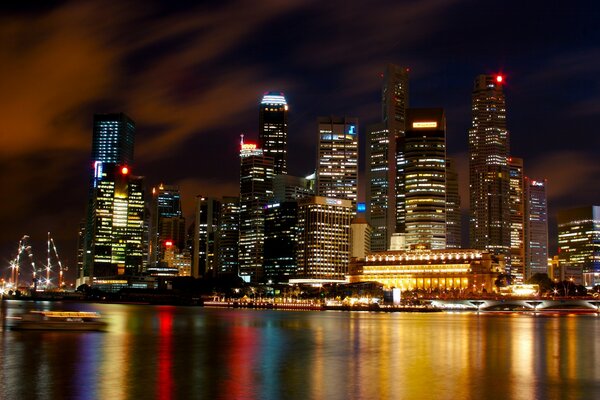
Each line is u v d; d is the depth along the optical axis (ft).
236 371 417.90
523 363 463.83
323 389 353.72
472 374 410.11
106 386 356.59
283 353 521.65
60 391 340.80
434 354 518.78
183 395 334.24
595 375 408.67
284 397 331.77
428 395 340.59
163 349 539.29
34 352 498.28
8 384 359.87
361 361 472.85
